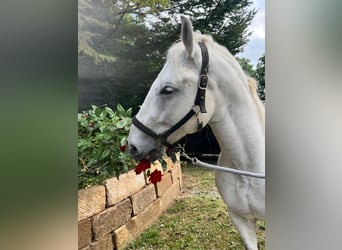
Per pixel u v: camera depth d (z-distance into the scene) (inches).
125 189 57.7
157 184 55.8
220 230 51.3
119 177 57.1
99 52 49.9
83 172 53.2
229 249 50.7
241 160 45.4
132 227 57.2
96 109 50.4
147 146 43.1
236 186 47.4
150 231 55.4
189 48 41.0
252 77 47.4
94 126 50.7
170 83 41.3
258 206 46.3
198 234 52.3
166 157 52.3
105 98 50.3
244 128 44.4
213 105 43.1
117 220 56.5
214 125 44.7
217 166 45.7
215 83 42.8
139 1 50.1
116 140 51.8
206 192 51.9
